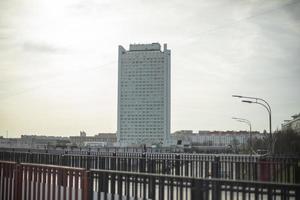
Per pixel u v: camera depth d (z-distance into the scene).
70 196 9.45
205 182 7.17
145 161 19.83
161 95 111.38
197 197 7.20
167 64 110.50
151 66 110.38
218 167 17.73
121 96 114.31
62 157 23.31
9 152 28.95
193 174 18.58
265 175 17.20
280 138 52.84
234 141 104.69
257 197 6.76
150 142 109.75
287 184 6.50
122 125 113.88
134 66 111.25
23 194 10.65
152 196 8.09
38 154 25.61
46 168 10.14
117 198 9.77
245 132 113.38
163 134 111.31
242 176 17.45
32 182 10.62
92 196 8.90
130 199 9.40
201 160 18.42
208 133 139.00
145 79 111.31
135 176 8.41
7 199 11.04
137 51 110.31
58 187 9.76
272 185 6.62
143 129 112.75
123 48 111.81
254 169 17.27
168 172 19.27
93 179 9.02
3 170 11.28
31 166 10.48
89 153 26.94
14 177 10.74
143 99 112.62
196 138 140.50
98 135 143.25
